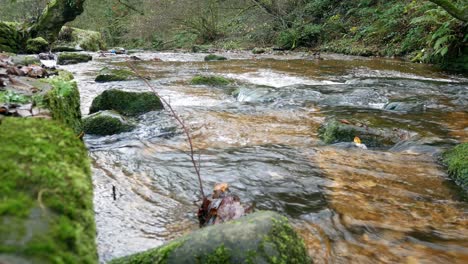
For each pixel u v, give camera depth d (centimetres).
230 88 773
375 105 633
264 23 1988
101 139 444
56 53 1462
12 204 95
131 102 546
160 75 923
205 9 2247
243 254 165
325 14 1892
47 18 1555
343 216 274
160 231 247
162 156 388
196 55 1555
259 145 430
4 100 250
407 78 871
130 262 177
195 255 167
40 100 266
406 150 420
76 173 125
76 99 385
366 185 327
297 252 177
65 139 144
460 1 1055
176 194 302
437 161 383
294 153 402
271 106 607
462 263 223
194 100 657
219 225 180
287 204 290
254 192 308
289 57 1427
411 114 563
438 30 1040
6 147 120
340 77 923
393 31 1435
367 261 222
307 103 623
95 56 1443
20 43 1459
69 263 88
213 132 476
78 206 111
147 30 2356
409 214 279
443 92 721
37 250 84
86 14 2847
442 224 267
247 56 1484
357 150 415
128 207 276
